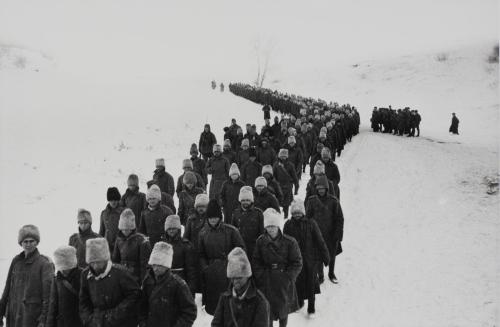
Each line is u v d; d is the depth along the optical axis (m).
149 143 23.28
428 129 42.09
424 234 12.09
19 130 21.95
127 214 6.52
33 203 13.23
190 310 4.97
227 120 33.31
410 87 68.06
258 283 6.35
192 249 6.60
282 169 13.17
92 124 25.80
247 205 7.86
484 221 12.55
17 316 5.62
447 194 15.64
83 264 6.89
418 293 8.70
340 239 9.02
